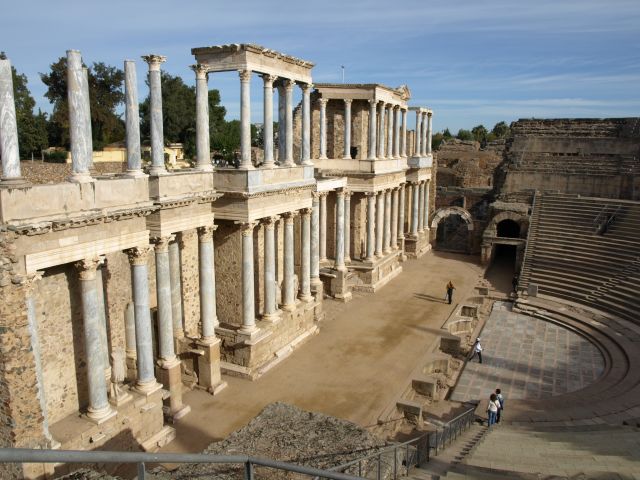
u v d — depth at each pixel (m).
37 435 16.98
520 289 44.66
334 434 16.09
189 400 25.19
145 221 20.88
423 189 58.75
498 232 61.22
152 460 6.34
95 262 18.64
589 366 32.09
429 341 33.06
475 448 19.05
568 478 14.59
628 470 15.58
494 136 157.12
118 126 69.69
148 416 21.06
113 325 22.34
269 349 29.19
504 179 60.31
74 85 17.72
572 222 50.44
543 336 37.00
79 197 17.88
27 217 16.33
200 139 25.84
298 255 37.09
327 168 44.03
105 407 19.44
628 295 39.25
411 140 63.59
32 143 56.69
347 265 44.47
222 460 7.73
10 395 16.22
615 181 55.22
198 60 26.19
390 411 24.39
